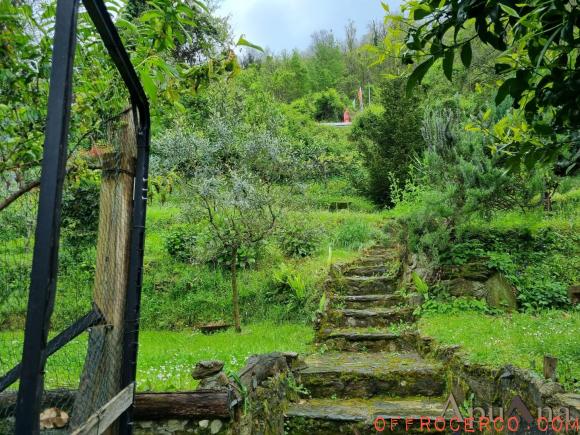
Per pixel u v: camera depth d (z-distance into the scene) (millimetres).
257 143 8547
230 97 11391
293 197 8852
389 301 7961
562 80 2381
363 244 11125
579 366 4215
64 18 1483
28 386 1360
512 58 2475
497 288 7789
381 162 16422
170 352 6461
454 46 2436
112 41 2047
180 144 8156
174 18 2736
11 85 2275
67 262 2730
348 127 29281
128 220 2576
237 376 3996
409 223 8648
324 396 5754
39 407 1374
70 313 2676
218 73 3025
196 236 10117
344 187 18234
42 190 1413
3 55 2209
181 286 9555
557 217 10516
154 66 2797
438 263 8078
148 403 3564
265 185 8523
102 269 2502
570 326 6121
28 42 2234
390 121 16703
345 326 7488
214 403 3576
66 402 2510
